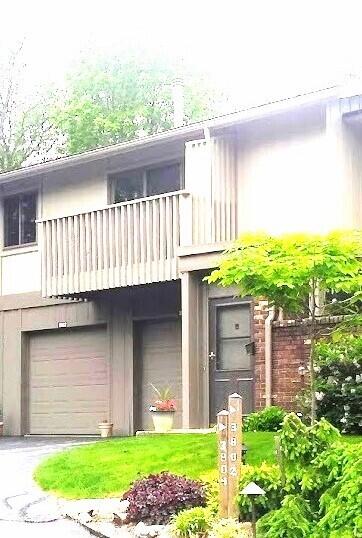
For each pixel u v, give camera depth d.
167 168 18.55
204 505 8.98
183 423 15.82
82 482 10.95
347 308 11.38
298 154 16.31
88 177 20.00
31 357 21.12
